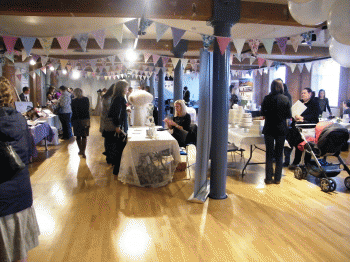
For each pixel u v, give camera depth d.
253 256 2.58
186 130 4.97
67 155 6.67
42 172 5.26
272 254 2.61
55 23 3.89
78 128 6.32
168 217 3.38
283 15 3.71
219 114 3.79
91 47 6.56
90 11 3.24
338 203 3.83
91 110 18.81
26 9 3.18
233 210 3.58
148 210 3.58
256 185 4.56
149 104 5.95
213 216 3.41
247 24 4.28
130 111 7.97
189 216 3.41
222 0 3.51
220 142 3.85
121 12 3.29
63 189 4.35
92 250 2.67
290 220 3.31
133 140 4.29
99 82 19.31
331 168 4.62
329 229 3.09
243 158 6.42
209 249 2.69
